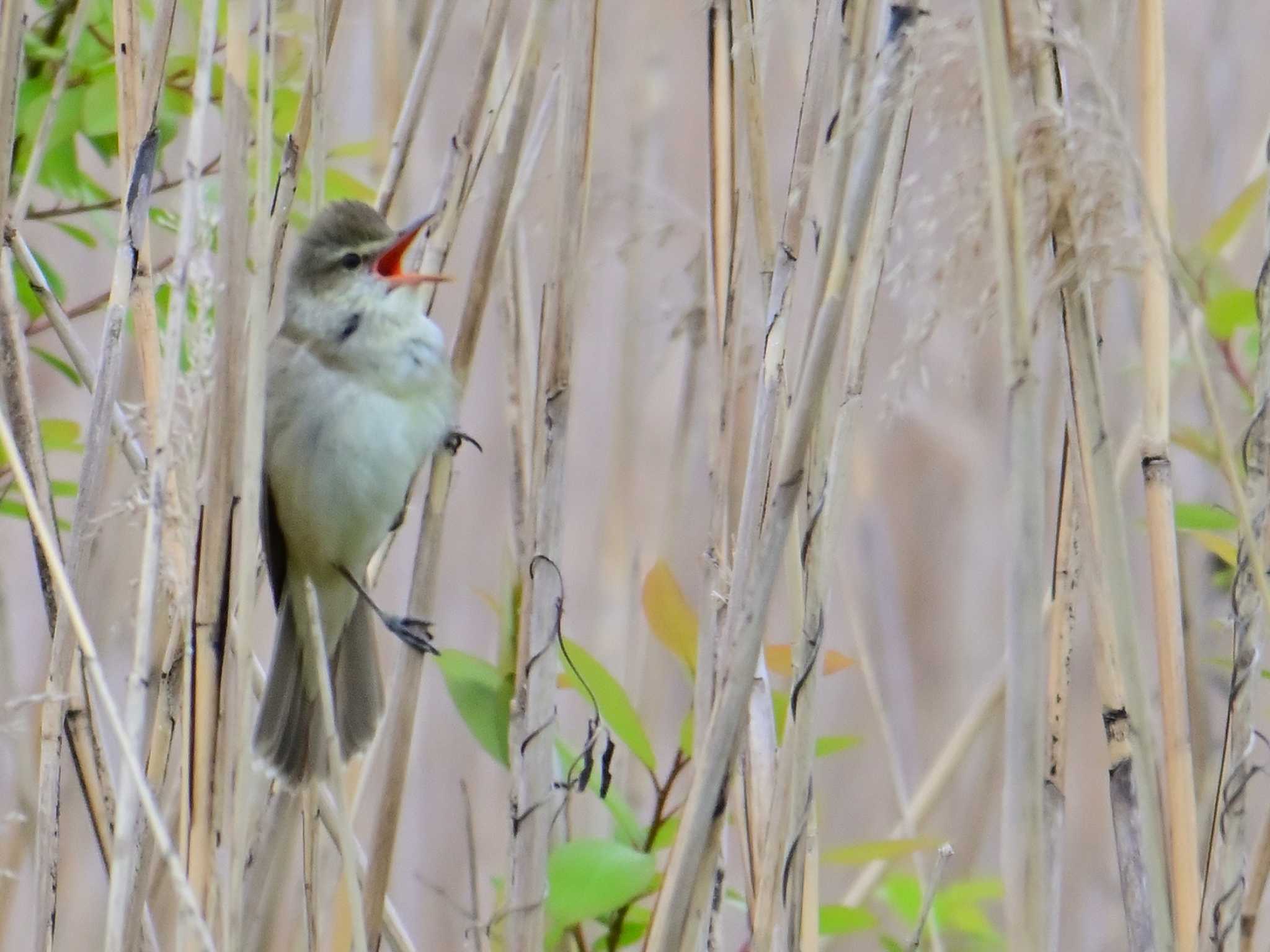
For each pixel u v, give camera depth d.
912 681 9.03
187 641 4.32
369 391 5.55
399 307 5.55
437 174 7.94
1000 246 3.61
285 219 4.85
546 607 4.70
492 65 5.16
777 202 7.79
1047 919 3.70
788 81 7.96
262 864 5.11
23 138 5.93
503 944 5.03
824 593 4.26
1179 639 4.29
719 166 4.80
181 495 4.51
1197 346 3.91
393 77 6.48
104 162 6.40
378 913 4.88
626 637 7.10
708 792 4.14
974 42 3.62
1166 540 4.30
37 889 4.59
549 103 5.46
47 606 4.80
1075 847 8.71
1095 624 4.08
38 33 5.94
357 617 5.69
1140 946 4.00
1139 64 4.23
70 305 7.43
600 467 9.23
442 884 8.81
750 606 4.09
